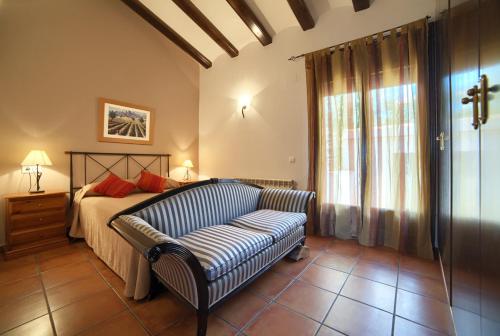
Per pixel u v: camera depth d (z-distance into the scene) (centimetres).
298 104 338
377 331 136
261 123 378
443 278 193
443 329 137
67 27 304
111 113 347
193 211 198
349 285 185
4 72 259
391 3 262
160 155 416
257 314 151
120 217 157
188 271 128
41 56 284
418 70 234
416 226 242
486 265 83
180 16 357
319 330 137
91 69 327
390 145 254
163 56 417
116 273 198
